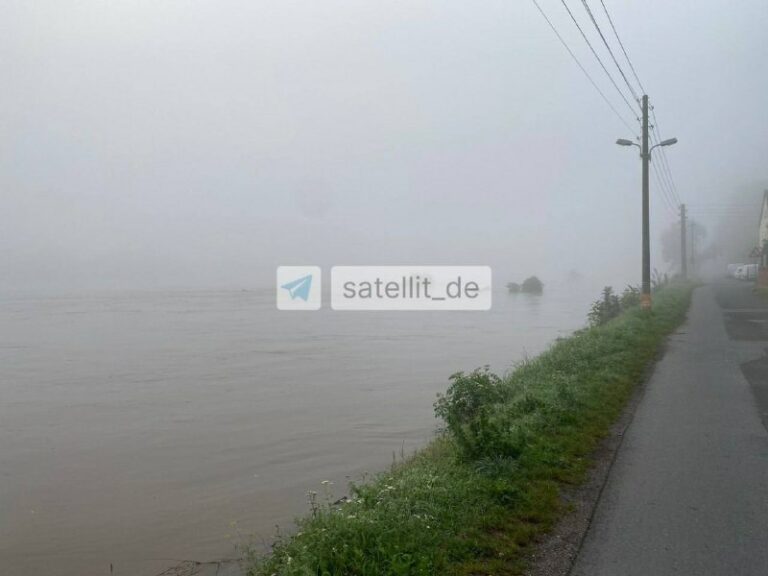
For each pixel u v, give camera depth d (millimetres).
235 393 17828
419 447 11680
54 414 15531
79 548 8008
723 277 89500
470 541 5586
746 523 6082
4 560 7723
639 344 17766
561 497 6758
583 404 10305
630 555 5484
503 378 13680
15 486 10359
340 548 5203
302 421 14367
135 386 19219
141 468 11156
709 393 12016
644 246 26891
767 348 17984
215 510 9086
